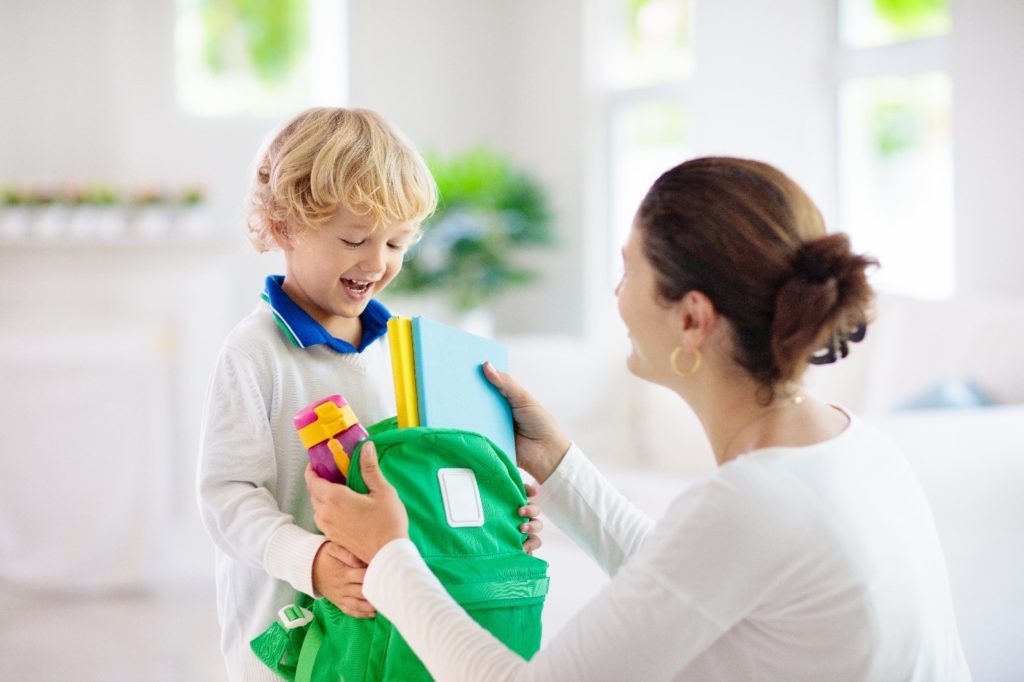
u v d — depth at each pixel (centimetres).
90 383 451
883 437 128
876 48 443
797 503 114
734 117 483
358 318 163
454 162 554
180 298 494
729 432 125
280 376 150
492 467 137
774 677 117
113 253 495
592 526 155
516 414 155
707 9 492
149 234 498
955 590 246
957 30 402
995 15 388
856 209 461
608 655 113
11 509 447
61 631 388
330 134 148
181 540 484
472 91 627
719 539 112
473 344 151
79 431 451
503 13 629
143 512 454
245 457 144
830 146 464
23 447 448
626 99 561
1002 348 316
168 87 578
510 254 615
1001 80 387
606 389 422
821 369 363
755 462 116
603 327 541
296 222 148
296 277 154
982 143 394
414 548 124
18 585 448
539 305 611
